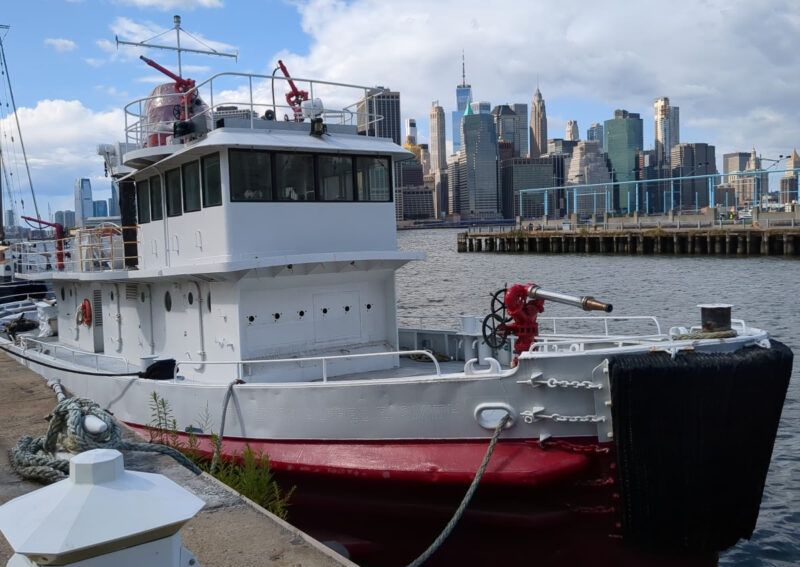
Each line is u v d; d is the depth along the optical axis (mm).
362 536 8727
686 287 42281
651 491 7637
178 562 2684
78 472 2510
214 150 10070
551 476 7770
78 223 17594
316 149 10500
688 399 7398
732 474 7742
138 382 10234
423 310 37031
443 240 156625
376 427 8539
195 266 9781
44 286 29125
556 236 85125
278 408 9031
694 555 8086
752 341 7941
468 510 8141
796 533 10766
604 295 40250
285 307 10594
